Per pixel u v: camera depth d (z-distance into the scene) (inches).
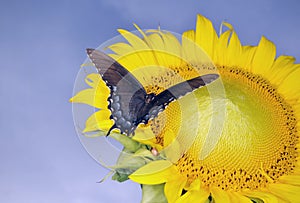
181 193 31.3
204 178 31.5
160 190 31.1
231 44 35.2
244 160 31.8
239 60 35.3
